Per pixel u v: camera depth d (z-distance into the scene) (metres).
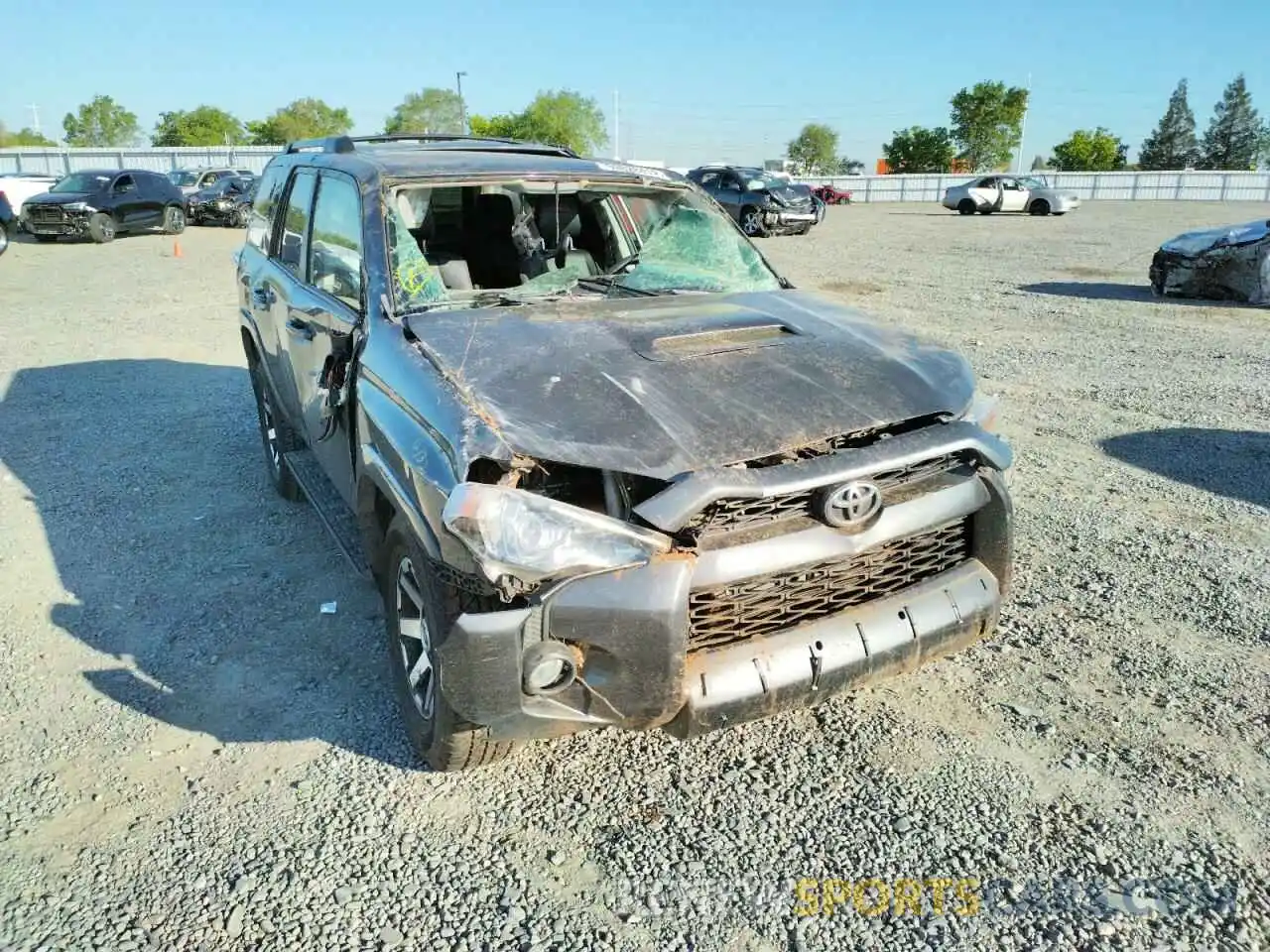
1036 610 4.00
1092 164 84.19
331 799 2.92
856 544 2.68
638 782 2.99
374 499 3.25
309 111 96.06
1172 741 3.12
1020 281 14.77
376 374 3.16
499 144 4.90
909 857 2.65
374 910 2.49
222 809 2.88
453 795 2.94
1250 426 6.67
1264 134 97.00
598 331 3.20
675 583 2.45
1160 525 4.90
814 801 2.88
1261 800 2.84
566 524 2.40
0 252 19.48
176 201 25.00
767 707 2.65
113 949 2.37
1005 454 2.96
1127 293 13.27
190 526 5.10
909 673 3.54
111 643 3.89
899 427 2.92
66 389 8.12
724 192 24.95
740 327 3.30
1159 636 3.78
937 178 52.78
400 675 3.12
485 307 3.54
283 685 3.56
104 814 2.87
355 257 3.77
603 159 4.65
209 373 8.75
